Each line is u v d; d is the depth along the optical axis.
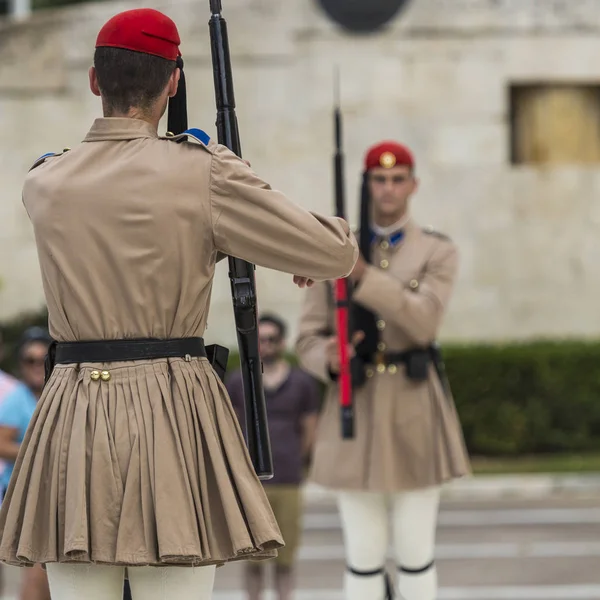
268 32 58.91
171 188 11.89
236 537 11.68
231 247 12.02
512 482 49.75
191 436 11.90
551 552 36.81
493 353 55.62
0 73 58.56
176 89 12.66
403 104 59.25
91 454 11.69
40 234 12.07
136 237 11.86
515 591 31.30
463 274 59.59
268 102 59.00
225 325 57.31
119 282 11.91
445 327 59.75
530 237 59.78
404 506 21.25
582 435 55.84
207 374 12.27
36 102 58.69
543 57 59.47
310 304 22.75
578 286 59.88
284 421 29.59
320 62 59.03
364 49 59.16
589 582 32.34
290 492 29.03
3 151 58.69
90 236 11.88
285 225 11.84
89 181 11.96
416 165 59.41
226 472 11.94
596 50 59.53
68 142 58.84
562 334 59.94
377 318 21.66
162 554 11.39
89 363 11.98
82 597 12.24
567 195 59.94
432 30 59.19
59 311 12.09
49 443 11.93
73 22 58.69
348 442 21.44
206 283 12.23
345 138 59.03
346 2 58.78
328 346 21.75
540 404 55.66
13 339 54.34
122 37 12.23
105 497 11.62
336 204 21.59
